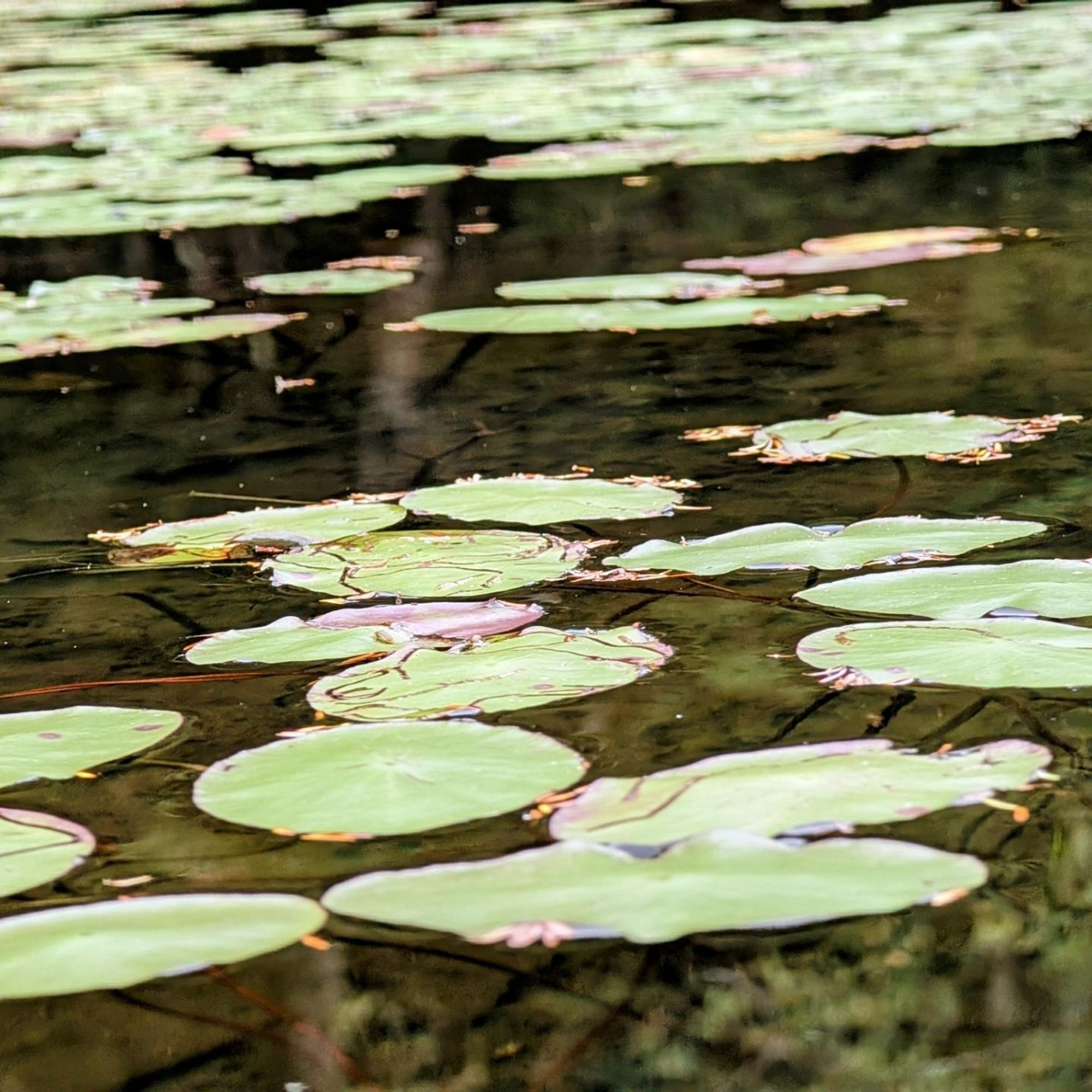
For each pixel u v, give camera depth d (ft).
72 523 7.03
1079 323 7.70
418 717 6.35
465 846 6.19
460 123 13.50
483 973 6.12
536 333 7.82
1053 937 6.13
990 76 15.02
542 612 6.61
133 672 6.54
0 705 6.47
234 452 7.31
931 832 6.22
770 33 19.92
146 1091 6.04
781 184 10.52
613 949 6.14
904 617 6.49
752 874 6.05
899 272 8.13
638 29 20.93
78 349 7.86
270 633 6.59
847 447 7.13
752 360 7.62
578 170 11.09
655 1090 6.03
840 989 6.11
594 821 6.14
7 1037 6.08
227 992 6.11
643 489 7.00
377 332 7.93
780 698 6.40
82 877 6.18
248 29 22.31
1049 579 6.56
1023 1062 6.06
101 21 23.76
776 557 6.71
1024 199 9.50
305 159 11.89
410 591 6.67
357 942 6.15
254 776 6.23
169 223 9.64
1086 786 6.26
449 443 7.30
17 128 14.34
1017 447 7.10
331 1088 6.05
